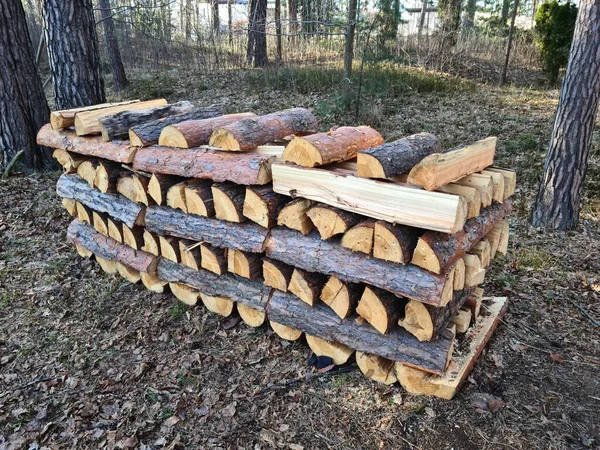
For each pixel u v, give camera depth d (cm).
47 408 267
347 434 245
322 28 1364
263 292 307
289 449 237
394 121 830
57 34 577
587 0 446
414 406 259
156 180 318
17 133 606
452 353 278
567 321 345
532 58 1332
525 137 719
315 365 293
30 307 362
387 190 225
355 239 245
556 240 479
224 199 287
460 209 212
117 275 409
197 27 1419
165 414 260
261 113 914
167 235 339
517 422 251
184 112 367
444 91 1009
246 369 293
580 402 267
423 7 1534
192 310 353
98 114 360
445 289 230
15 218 503
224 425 252
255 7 1262
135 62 1505
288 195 266
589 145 484
